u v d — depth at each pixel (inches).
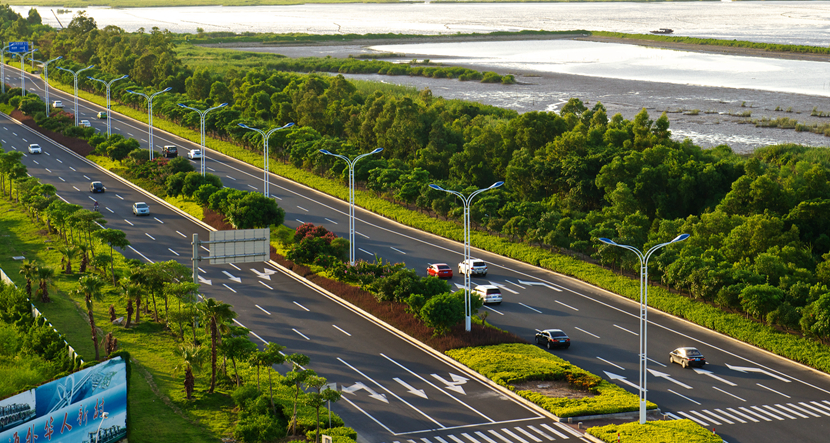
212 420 2135.8
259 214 3897.6
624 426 2079.2
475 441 2042.3
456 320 2733.8
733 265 3169.3
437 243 4037.9
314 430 2082.9
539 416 2197.3
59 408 1859.0
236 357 2292.1
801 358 2593.5
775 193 3919.8
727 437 2066.9
